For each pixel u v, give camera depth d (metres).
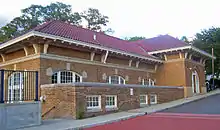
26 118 10.18
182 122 10.55
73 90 12.14
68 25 20.56
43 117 13.06
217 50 37.19
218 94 27.34
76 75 16.72
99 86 13.62
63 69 15.60
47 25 17.41
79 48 16.61
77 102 12.11
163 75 25.25
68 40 15.25
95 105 13.39
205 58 29.45
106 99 14.16
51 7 41.44
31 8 39.97
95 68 18.03
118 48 20.03
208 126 9.37
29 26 38.41
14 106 9.90
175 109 15.86
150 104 17.97
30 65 14.88
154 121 11.12
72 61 16.31
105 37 23.30
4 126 9.48
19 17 38.16
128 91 15.91
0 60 18.19
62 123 10.65
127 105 15.61
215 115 12.56
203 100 20.97
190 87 24.47
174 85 24.33
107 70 19.14
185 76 23.81
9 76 16.36
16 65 16.09
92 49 17.41
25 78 12.44
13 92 15.77
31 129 9.37
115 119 11.58
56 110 12.81
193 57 26.72
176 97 21.83
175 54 24.75
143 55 22.23
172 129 8.95
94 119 11.67
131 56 20.88
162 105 17.69
